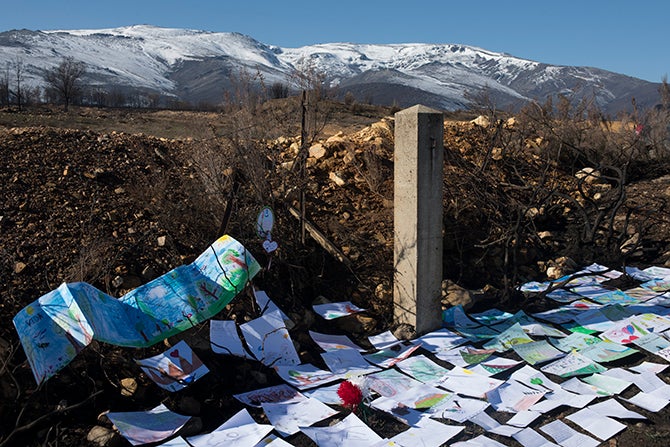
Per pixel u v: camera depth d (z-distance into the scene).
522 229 7.01
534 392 4.59
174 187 6.90
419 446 3.95
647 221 8.11
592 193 8.67
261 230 5.25
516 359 5.14
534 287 6.65
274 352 5.02
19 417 3.83
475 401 4.48
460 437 4.07
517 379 4.80
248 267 5.01
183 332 4.98
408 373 4.91
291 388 4.67
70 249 5.54
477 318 5.93
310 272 6.18
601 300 6.33
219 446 3.89
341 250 6.43
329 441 3.97
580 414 4.30
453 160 8.18
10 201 6.01
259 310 5.43
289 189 7.02
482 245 6.80
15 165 6.69
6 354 4.37
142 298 4.70
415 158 5.25
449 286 6.27
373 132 8.86
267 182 6.74
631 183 9.56
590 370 4.92
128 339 4.33
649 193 8.99
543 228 7.88
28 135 7.47
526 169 8.76
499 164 8.62
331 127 13.34
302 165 6.67
